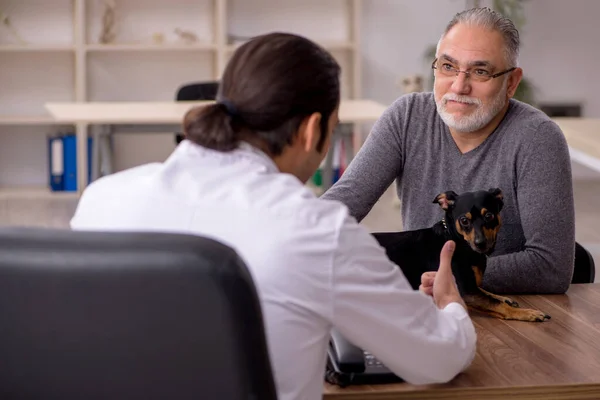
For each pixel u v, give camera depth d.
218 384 1.07
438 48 2.26
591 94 7.64
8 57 7.37
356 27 7.25
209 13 7.46
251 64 1.32
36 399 1.10
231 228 1.25
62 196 7.07
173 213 1.27
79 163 7.04
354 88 7.34
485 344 1.74
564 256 2.14
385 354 1.38
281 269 1.23
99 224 1.31
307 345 1.27
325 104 1.35
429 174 2.39
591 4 7.53
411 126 2.42
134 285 1.03
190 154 1.33
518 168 2.24
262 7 7.48
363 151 2.49
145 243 1.03
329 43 7.26
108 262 1.02
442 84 2.25
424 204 2.40
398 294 1.34
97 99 7.48
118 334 1.05
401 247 1.95
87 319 1.05
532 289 2.13
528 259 2.12
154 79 7.52
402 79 6.57
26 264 1.03
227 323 1.04
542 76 7.61
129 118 5.11
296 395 1.28
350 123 6.05
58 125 7.44
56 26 7.36
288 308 1.24
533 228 2.17
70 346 1.06
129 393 1.08
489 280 2.12
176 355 1.06
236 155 1.32
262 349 1.08
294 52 1.33
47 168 7.46
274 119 1.32
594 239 5.73
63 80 7.46
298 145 1.36
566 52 7.59
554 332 1.82
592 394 1.54
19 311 1.05
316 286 1.25
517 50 2.24
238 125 1.33
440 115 2.28
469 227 1.89
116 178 1.38
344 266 1.26
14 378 1.09
